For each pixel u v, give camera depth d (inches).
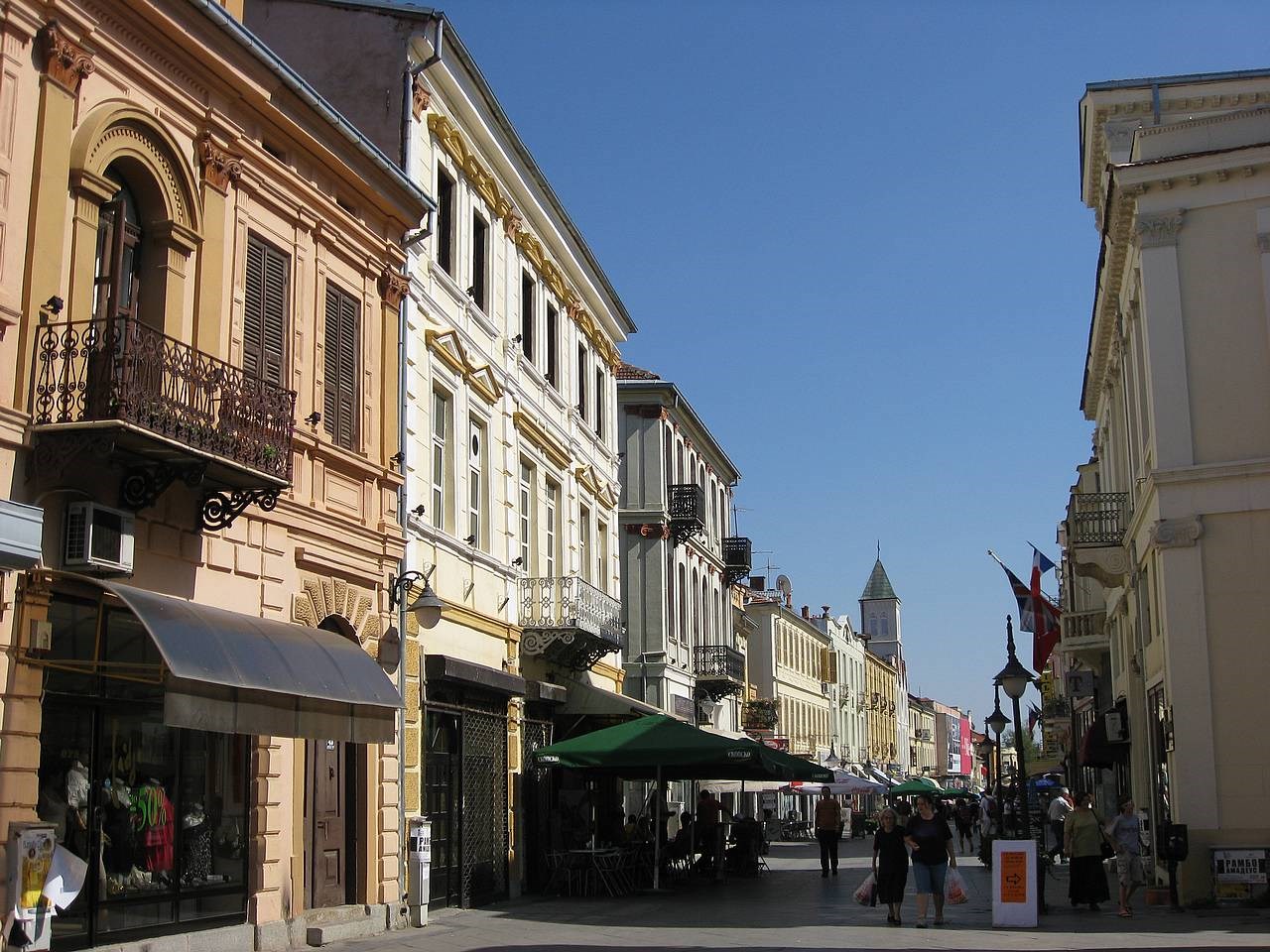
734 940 640.4
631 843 1067.9
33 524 434.3
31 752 453.4
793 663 2773.1
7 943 428.1
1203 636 802.8
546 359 1064.8
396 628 721.6
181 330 549.3
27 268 465.4
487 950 592.1
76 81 493.4
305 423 643.5
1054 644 1119.6
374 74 793.6
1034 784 2003.0
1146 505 891.4
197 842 550.9
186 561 544.4
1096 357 1217.4
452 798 813.2
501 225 955.3
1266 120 843.4
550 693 979.9
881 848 737.0
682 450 1726.1
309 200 660.1
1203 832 782.5
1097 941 620.4
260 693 537.3
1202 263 838.5
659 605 1546.5
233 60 588.4
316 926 606.2
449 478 832.3
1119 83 1097.4
